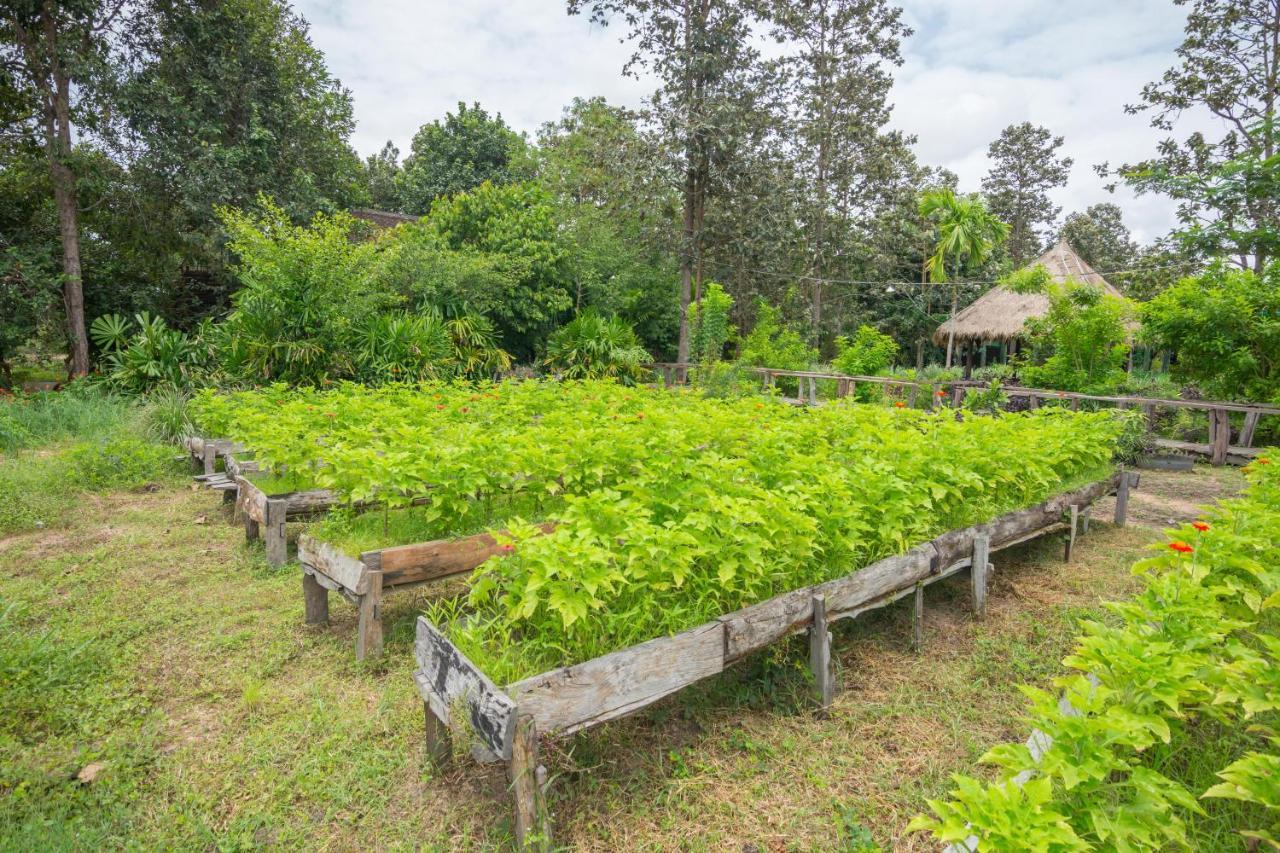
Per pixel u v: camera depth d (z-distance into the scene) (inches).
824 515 119.2
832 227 904.3
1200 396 422.6
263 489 177.6
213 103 540.4
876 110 927.0
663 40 746.2
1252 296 368.5
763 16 740.0
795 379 620.4
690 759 98.8
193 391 362.6
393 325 436.1
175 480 261.1
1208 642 80.7
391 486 136.5
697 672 96.7
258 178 549.0
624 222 801.6
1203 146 610.5
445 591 153.9
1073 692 72.8
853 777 95.4
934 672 124.0
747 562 103.2
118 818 85.8
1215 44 619.2
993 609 152.0
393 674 120.6
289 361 392.2
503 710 75.7
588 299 745.6
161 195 526.0
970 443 165.6
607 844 82.8
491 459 146.4
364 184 968.9
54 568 168.6
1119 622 140.1
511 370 594.2
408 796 91.0
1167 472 328.2
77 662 120.8
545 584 89.4
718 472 133.9
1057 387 455.5
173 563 174.6
